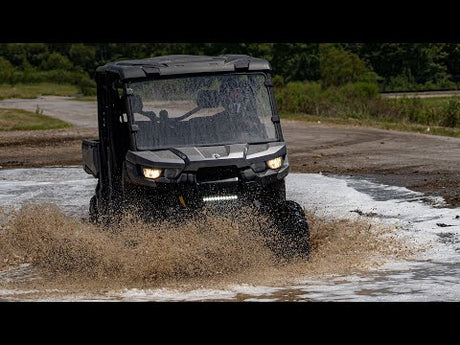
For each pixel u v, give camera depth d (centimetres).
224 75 1220
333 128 3947
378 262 1176
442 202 1669
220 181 1148
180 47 11700
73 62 14212
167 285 1073
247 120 1207
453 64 10969
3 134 4022
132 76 1198
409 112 4612
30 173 2484
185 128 1193
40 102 8238
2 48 14288
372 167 2356
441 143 2984
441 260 1176
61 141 3631
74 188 2123
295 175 2252
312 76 10594
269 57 10744
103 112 1352
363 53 10862
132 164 1168
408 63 10712
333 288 1006
